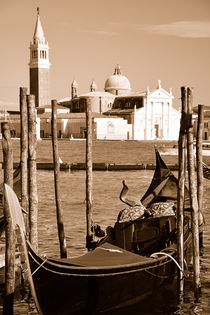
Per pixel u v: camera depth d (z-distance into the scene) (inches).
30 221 709.3
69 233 1013.8
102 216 1232.2
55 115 829.2
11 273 543.5
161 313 617.6
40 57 7682.1
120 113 6501.0
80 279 552.7
